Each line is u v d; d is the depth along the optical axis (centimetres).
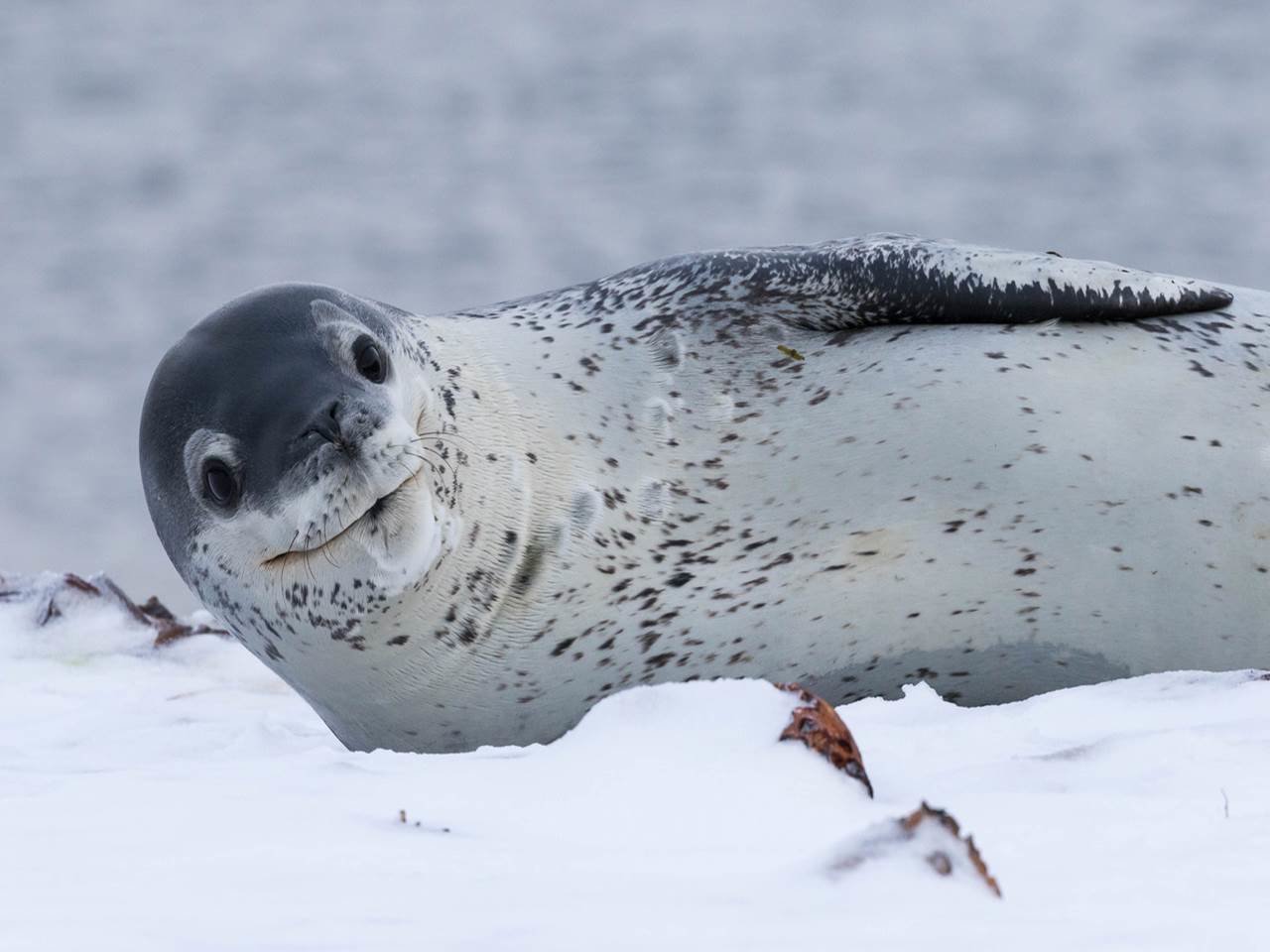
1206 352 1872
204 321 1861
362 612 1762
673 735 1259
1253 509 1791
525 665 1838
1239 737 1348
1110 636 1814
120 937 838
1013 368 1858
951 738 1427
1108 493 1791
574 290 2102
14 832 1107
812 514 1841
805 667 1838
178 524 1839
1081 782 1228
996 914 866
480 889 935
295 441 1686
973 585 1808
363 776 1294
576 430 1898
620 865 999
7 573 2708
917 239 2027
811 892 898
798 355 1941
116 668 2345
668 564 1845
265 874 976
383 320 1880
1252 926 844
